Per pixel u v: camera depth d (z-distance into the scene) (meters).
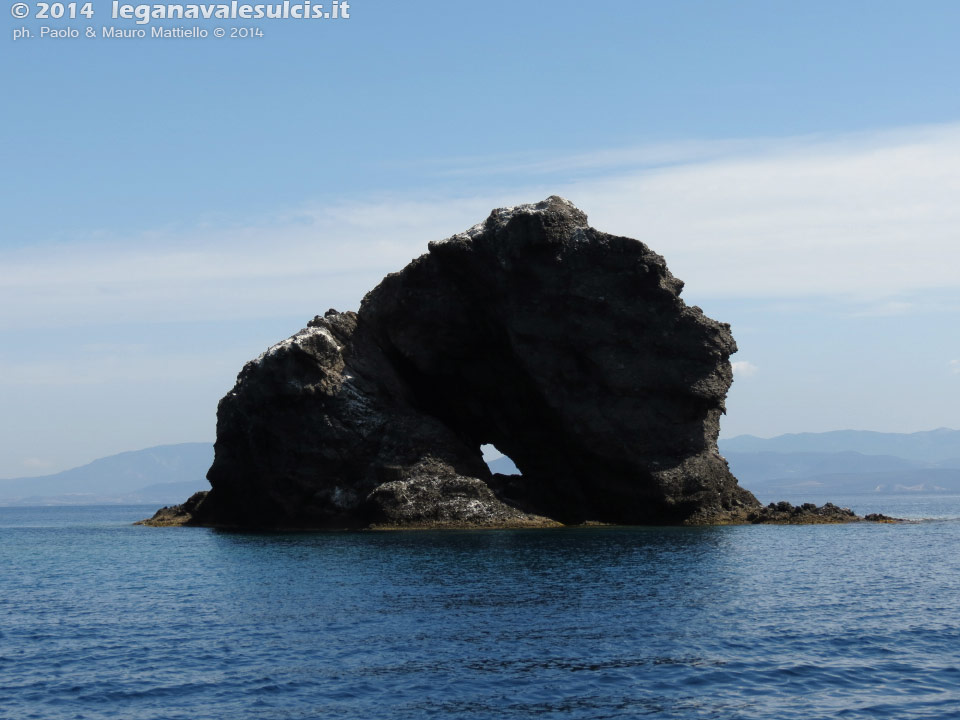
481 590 43.91
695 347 81.19
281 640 33.38
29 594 46.69
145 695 27.06
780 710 25.25
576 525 82.19
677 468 81.44
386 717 24.97
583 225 81.94
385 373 86.62
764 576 47.78
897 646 31.53
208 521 95.81
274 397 82.69
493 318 84.12
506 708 25.58
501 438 90.12
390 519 79.31
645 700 26.14
